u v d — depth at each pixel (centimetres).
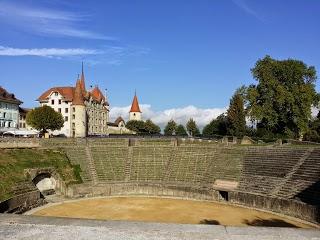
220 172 6731
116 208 5734
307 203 4994
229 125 11525
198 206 5881
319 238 910
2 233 927
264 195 5656
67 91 16125
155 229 945
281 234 925
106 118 19175
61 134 14900
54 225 966
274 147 6712
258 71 10381
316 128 10688
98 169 7219
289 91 9938
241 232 934
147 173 7169
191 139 9112
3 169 5997
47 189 6681
